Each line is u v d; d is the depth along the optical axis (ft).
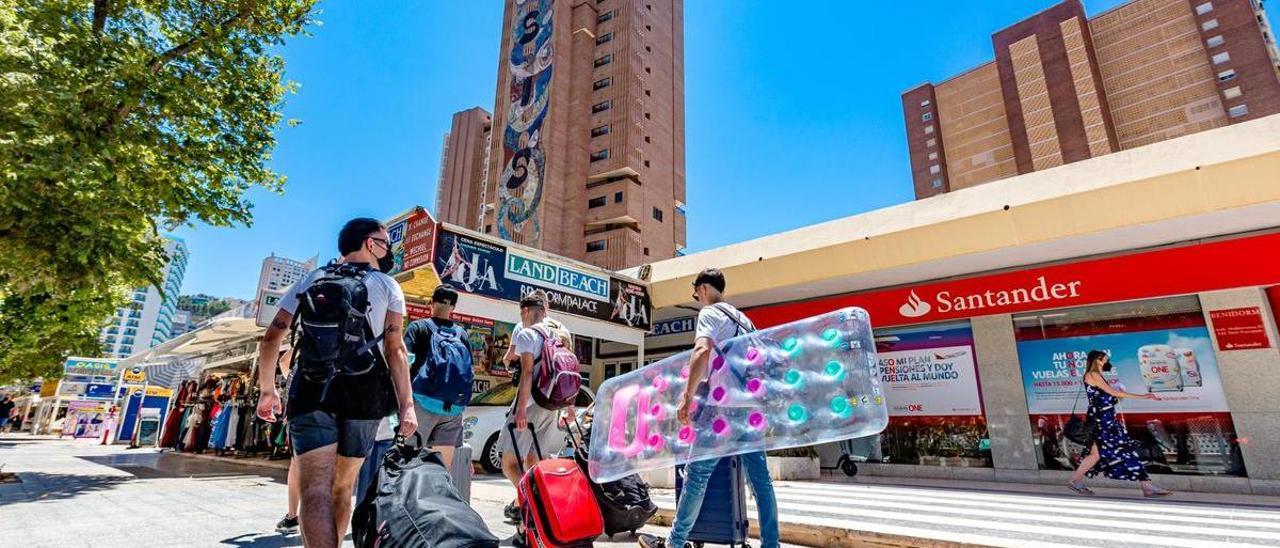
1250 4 193.67
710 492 10.30
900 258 28.81
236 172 31.73
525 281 31.63
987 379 29.55
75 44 24.49
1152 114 205.57
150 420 57.11
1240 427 23.08
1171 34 208.33
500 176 219.20
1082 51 219.61
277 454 34.35
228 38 31.76
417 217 29.22
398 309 8.01
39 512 14.30
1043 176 26.76
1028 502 18.44
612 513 9.96
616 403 11.02
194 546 10.47
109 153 23.85
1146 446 24.97
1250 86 187.62
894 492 21.77
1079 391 26.89
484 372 32.04
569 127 212.84
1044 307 28.25
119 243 25.77
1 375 60.29
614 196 201.57
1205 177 21.68
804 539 12.95
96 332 62.95
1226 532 12.64
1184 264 25.09
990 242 26.23
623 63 215.10
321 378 6.98
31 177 20.81
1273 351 22.95
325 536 6.36
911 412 31.68
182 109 28.40
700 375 9.18
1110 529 12.91
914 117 277.03
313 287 7.42
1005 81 240.32
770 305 38.17
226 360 44.42
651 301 39.93
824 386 8.75
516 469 11.75
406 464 7.04
